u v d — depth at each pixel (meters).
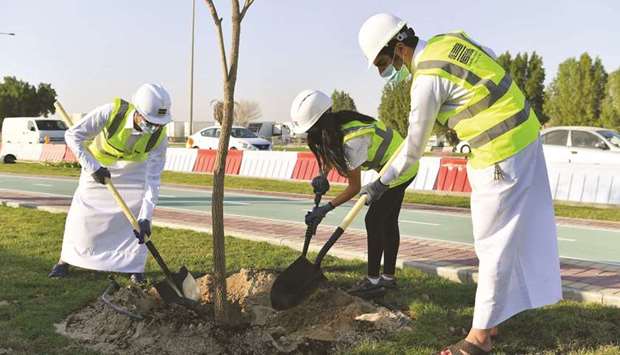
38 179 17.41
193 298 4.31
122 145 5.01
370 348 3.75
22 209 9.61
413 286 5.11
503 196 3.37
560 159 15.13
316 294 4.48
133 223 4.47
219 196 3.90
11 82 54.12
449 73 3.37
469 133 3.41
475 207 3.47
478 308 3.47
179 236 7.30
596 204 11.79
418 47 3.55
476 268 5.60
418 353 3.69
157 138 5.02
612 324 4.12
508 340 3.87
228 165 19.16
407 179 4.80
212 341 3.86
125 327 4.11
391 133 4.58
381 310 4.42
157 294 4.71
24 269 5.58
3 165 23.52
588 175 12.06
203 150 20.17
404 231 8.73
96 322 4.26
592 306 4.50
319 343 3.90
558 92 52.38
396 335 3.98
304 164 17.11
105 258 5.23
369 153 4.45
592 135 14.89
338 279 5.30
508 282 3.42
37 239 6.96
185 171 20.44
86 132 4.93
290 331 4.15
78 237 5.26
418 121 3.44
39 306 4.54
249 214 10.22
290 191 14.58
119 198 4.62
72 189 14.38
